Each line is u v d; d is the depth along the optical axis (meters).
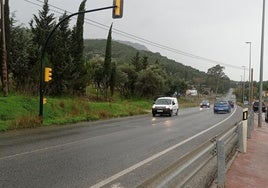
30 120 22.58
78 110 32.59
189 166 6.02
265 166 12.06
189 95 125.56
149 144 16.05
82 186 8.35
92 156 12.52
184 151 14.00
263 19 33.16
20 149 13.71
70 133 20.06
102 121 30.42
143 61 82.62
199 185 8.62
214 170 10.58
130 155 12.88
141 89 73.25
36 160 11.49
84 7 46.97
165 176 5.00
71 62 43.62
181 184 5.47
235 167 11.55
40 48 41.41
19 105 26.67
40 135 18.67
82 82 46.38
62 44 43.50
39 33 43.06
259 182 9.77
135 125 26.97
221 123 30.52
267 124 34.47
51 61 41.94
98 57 64.94
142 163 11.34
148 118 36.41
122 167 10.65
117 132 21.31
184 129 24.16
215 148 8.98
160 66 90.38
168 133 21.23
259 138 20.97
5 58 32.44
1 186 8.13
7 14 36.25
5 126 20.64
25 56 37.12
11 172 9.62
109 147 14.88
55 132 20.34
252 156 13.93
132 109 44.25
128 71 71.81
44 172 9.73
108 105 40.16
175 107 42.97
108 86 57.22
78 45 46.59
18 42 37.16
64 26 44.28
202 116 42.53
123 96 68.69
